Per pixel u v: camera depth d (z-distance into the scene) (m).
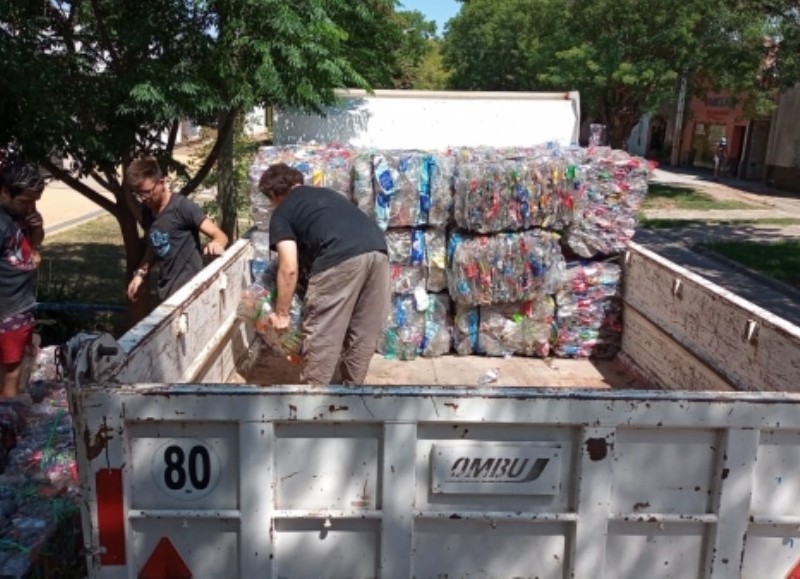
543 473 2.36
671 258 15.61
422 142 7.70
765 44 21.17
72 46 7.75
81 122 7.48
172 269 5.01
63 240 15.15
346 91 7.95
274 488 2.34
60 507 3.42
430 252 5.06
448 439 2.34
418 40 25.58
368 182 5.01
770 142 29.36
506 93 7.83
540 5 26.66
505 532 2.40
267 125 11.19
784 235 18.27
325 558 2.40
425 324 5.12
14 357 4.94
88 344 2.33
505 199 4.92
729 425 2.32
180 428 2.32
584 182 5.12
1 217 4.77
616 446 2.35
